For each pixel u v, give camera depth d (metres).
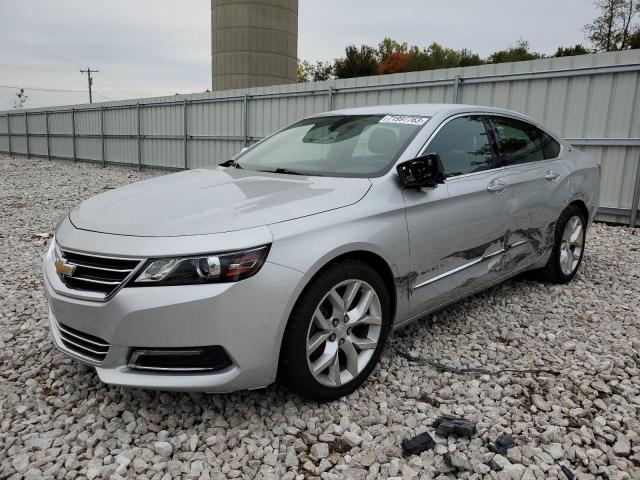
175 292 2.27
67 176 17.05
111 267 2.38
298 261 2.45
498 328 3.79
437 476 2.25
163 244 2.33
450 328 3.78
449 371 3.14
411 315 3.20
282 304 2.40
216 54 32.06
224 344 2.32
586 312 4.15
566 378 3.08
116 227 2.52
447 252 3.29
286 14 31.64
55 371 3.07
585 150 8.66
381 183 3.00
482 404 2.80
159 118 18.95
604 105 8.34
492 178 3.69
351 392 2.85
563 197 4.45
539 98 8.98
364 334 2.91
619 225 8.52
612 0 27.31
